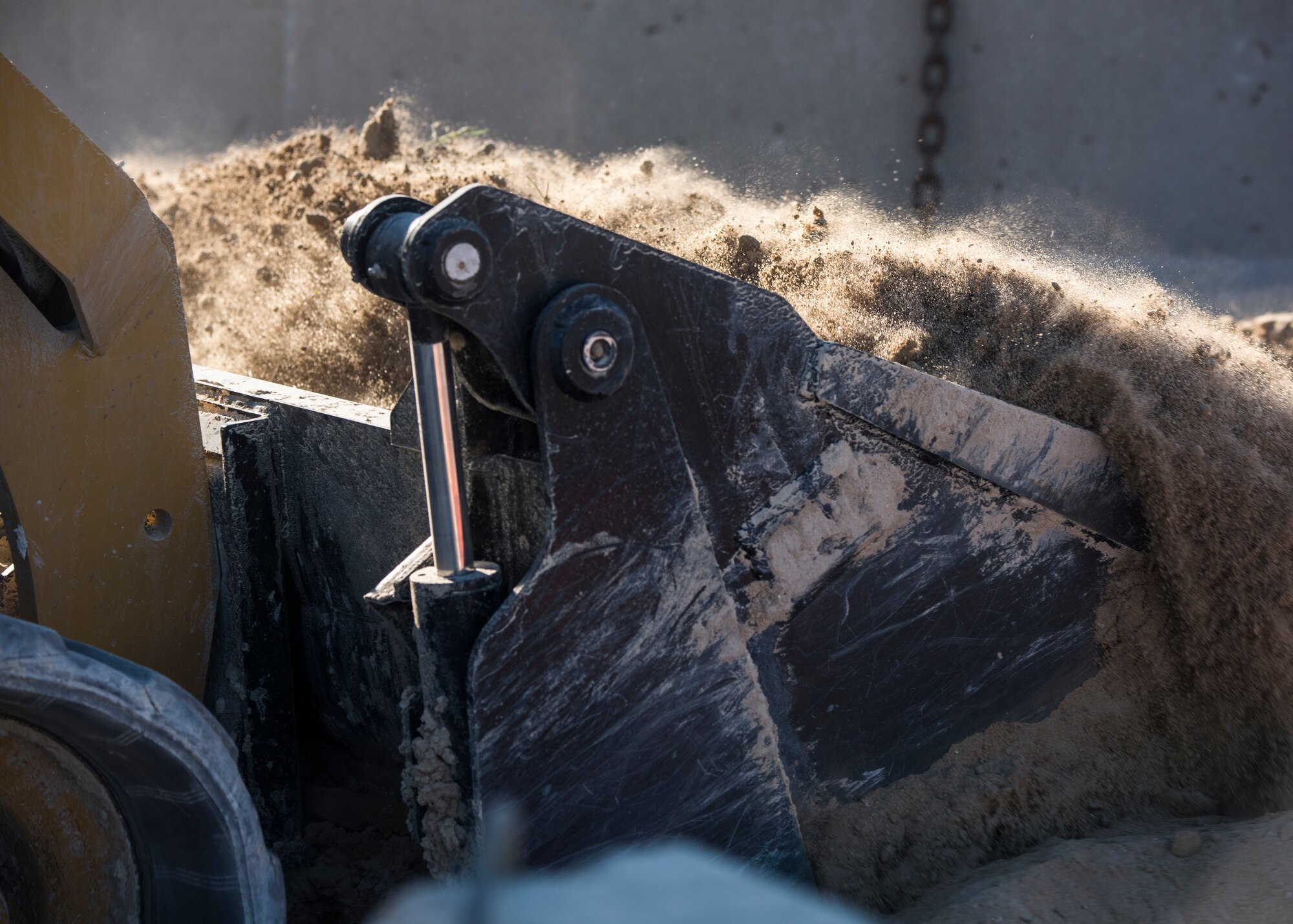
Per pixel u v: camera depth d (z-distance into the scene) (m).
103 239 2.20
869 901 2.25
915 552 2.26
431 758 1.98
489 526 2.07
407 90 14.38
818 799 2.25
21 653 1.72
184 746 1.82
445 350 1.93
